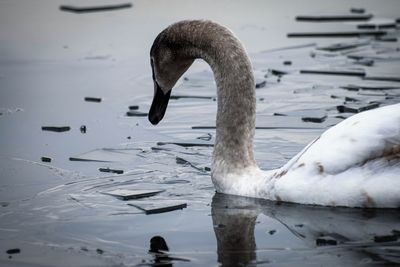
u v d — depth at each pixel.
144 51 22.11
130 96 17.84
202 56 11.97
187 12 26.81
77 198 11.55
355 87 17.64
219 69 11.78
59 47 22.78
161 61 12.27
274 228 10.19
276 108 16.38
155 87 12.49
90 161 13.34
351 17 25.66
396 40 22.61
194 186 12.01
